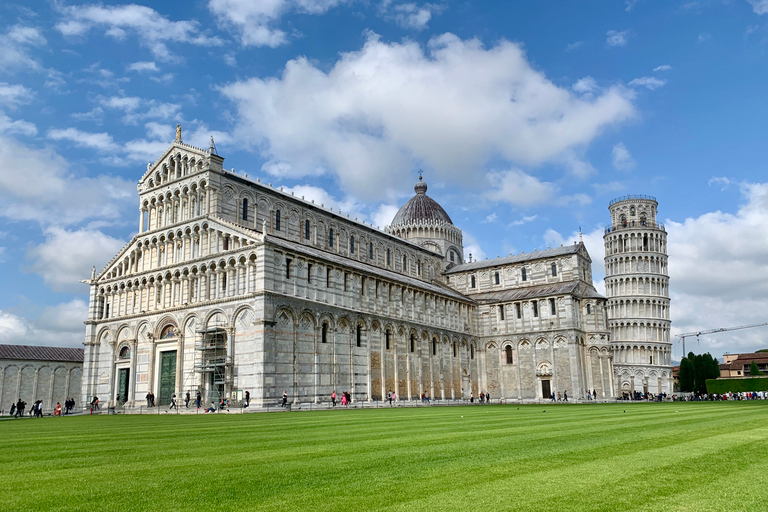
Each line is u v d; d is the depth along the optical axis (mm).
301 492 12672
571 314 104125
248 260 69688
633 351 147750
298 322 71062
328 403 72562
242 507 11492
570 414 43156
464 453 18266
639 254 152625
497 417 39969
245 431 28906
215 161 78688
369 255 106812
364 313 81938
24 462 17750
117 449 21000
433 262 126125
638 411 46344
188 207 80375
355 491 12711
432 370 96562
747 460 16406
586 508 11180
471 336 110438
